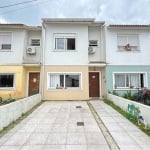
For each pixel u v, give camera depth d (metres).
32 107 13.34
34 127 8.47
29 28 17.78
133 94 16.59
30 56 17.78
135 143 6.45
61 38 17.53
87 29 17.58
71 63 17.22
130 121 9.50
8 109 8.76
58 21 17.02
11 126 8.62
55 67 17.19
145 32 17.80
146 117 8.41
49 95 16.94
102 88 17.73
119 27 17.36
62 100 16.88
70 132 7.71
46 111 12.09
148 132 7.59
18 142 6.63
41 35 18.19
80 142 6.58
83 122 9.33
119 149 5.95
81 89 16.98
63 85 17.17
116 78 17.45
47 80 17.05
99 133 7.58
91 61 17.38
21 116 10.60
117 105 13.53
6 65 17.08
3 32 17.44
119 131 7.82
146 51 17.62
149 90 15.46
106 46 17.48
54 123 9.14
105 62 17.20
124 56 17.48
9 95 16.75
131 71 17.39
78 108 13.12
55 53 17.30
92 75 18.03
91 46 17.83
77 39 17.42
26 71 17.94
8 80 17.11
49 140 6.80
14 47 17.30
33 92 17.83
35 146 6.25
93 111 12.08
